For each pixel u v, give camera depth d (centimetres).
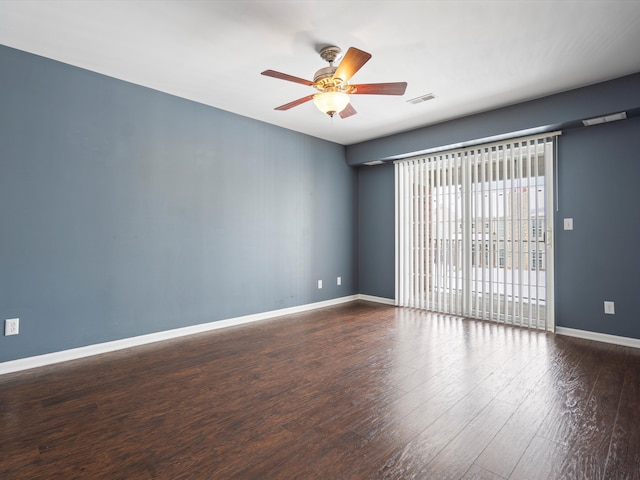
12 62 280
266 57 291
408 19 237
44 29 253
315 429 201
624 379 264
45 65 295
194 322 393
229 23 244
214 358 315
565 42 263
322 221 539
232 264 428
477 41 263
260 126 456
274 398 239
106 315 330
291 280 495
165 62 302
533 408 223
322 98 260
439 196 486
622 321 349
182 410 223
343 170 572
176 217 378
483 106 394
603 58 287
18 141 283
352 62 224
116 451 181
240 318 435
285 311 486
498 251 429
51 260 300
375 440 190
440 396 240
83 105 315
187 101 386
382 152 523
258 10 229
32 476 162
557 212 387
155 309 363
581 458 173
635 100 314
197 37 262
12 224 281
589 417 211
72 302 311
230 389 253
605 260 359
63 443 188
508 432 196
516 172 415
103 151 327
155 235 362
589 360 305
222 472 165
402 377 271
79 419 212
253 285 449
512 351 328
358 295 598
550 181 388
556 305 389
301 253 508
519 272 410
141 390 251
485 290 444
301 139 507
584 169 371
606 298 359
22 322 286
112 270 334
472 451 180
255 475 163
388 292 560
